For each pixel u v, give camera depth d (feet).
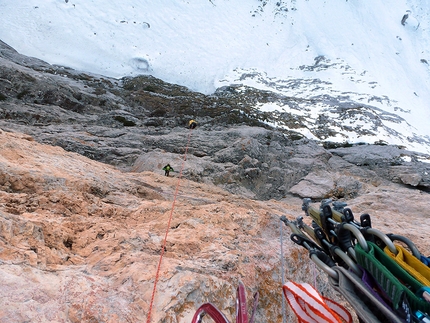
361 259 5.67
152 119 112.57
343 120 166.91
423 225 50.52
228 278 11.75
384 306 5.04
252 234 17.34
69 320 7.89
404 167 95.96
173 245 13.70
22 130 80.12
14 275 8.57
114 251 12.07
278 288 14.07
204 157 81.71
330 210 6.79
